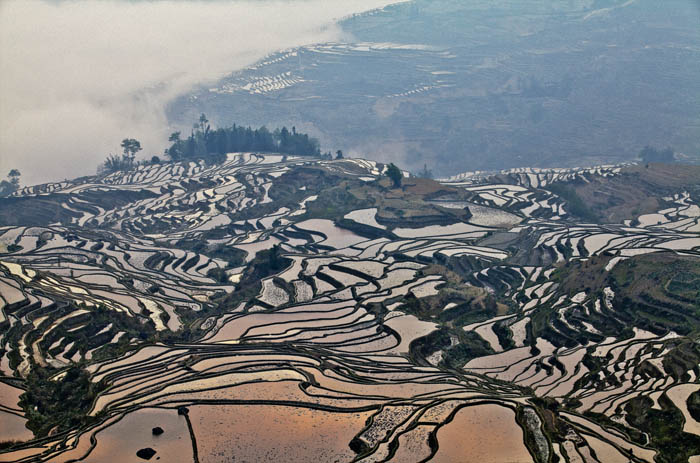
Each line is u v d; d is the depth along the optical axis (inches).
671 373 2458.2
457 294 3388.3
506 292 3614.7
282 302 3425.2
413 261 3932.1
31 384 2586.1
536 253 4146.2
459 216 4877.0
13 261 4131.4
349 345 2883.9
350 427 2129.7
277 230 4837.6
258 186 6181.1
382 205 5027.1
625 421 2193.7
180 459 1998.0
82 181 6904.5
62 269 3969.0
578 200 5506.9
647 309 2957.7
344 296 3410.4
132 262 4320.9
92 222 5757.9
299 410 2236.7
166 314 3324.3
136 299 3489.2
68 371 2652.6
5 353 2815.0
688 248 3718.0
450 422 2134.6
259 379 2482.8
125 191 6363.2
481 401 2251.5
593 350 2741.1
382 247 4271.7
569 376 2564.0
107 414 2279.8
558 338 2942.9
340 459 1975.9
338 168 6569.9
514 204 5364.2
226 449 2032.5
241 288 3767.2
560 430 2102.6
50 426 2309.3
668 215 4926.2
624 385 2427.4
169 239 4960.6
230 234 5012.3
